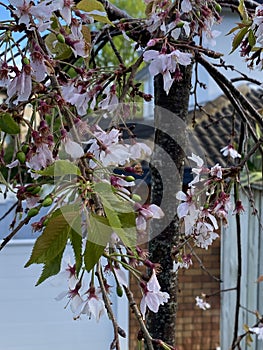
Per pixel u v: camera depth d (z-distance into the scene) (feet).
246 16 3.01
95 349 8.58
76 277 1.89
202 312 11.46
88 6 2.24
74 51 2.40
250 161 8.03
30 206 1.99
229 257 9.52
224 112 11.31
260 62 3.19
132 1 20.66
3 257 8.39
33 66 2.06
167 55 2.41
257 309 8.52
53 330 8.61
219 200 3.15
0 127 1.93
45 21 2.09
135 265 2.26
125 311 8.16
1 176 2.22
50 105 2.08
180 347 11.45
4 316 8.48
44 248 1.53
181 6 2.63
